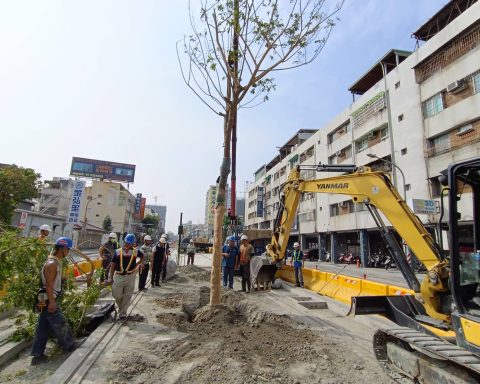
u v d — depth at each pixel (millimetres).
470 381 3711
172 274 15258
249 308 8430
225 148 8148
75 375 4320
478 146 19562
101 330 6258
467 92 20328
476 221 4473
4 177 24672
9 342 5547
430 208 19984
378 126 28266
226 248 13086
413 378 4512
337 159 36094
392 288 8742
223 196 8125
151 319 7465
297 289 12766
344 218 34062
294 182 11961
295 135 51500
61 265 5668
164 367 4770
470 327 3836
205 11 7449
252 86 7953
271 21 7312
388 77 27438
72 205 23953
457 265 4121
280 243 12367
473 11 19672
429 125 22984
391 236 7051
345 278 11008
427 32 25734
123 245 7383
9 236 5727
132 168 74562
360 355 5512
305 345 5812
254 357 5172
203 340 5938
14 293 5375
